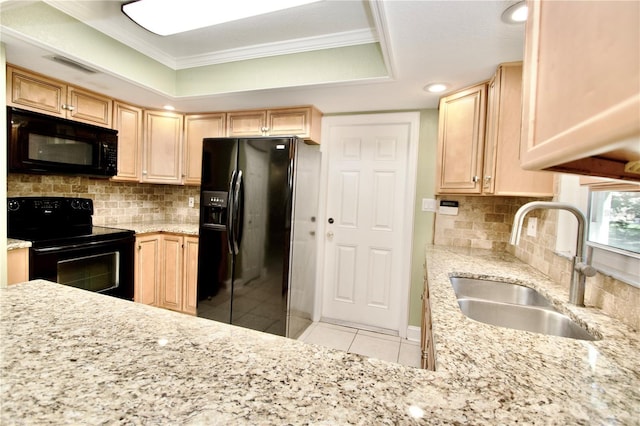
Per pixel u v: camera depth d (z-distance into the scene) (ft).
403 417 1.49
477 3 4.09
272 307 7.91
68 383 1.64
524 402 1.70
